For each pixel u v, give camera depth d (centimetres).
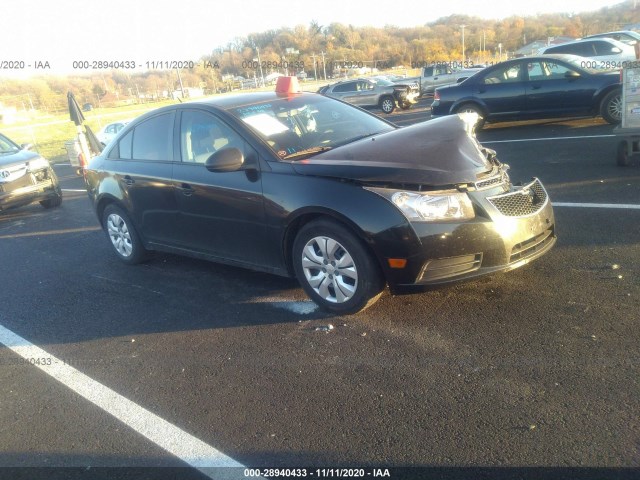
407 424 296
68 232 816
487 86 1277
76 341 444
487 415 295
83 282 579
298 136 471
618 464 253
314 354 377
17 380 394
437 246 371
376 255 383
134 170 555
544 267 466
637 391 299
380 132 502
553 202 655
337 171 399
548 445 269
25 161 968
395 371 346
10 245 782
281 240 434
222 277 542
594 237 522
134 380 376
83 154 1198
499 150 1043
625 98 759
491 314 399
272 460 283
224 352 396
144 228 568
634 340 346
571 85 1179
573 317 381
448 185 377
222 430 311
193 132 504
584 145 971
